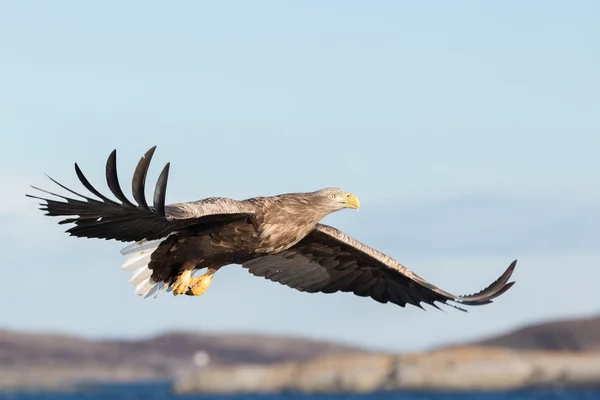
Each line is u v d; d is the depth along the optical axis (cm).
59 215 1353
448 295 1750
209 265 1638
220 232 1591
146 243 1595
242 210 1559
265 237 1612
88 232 1412
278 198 1634
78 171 1238
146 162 1238
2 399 12288
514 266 1730
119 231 1431
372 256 1792
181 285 1596
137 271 1591
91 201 1312
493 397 9244
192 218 1470
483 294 1739
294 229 1645
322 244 1803
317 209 1666
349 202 1678
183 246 1596
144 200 1262
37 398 12169
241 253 1622
